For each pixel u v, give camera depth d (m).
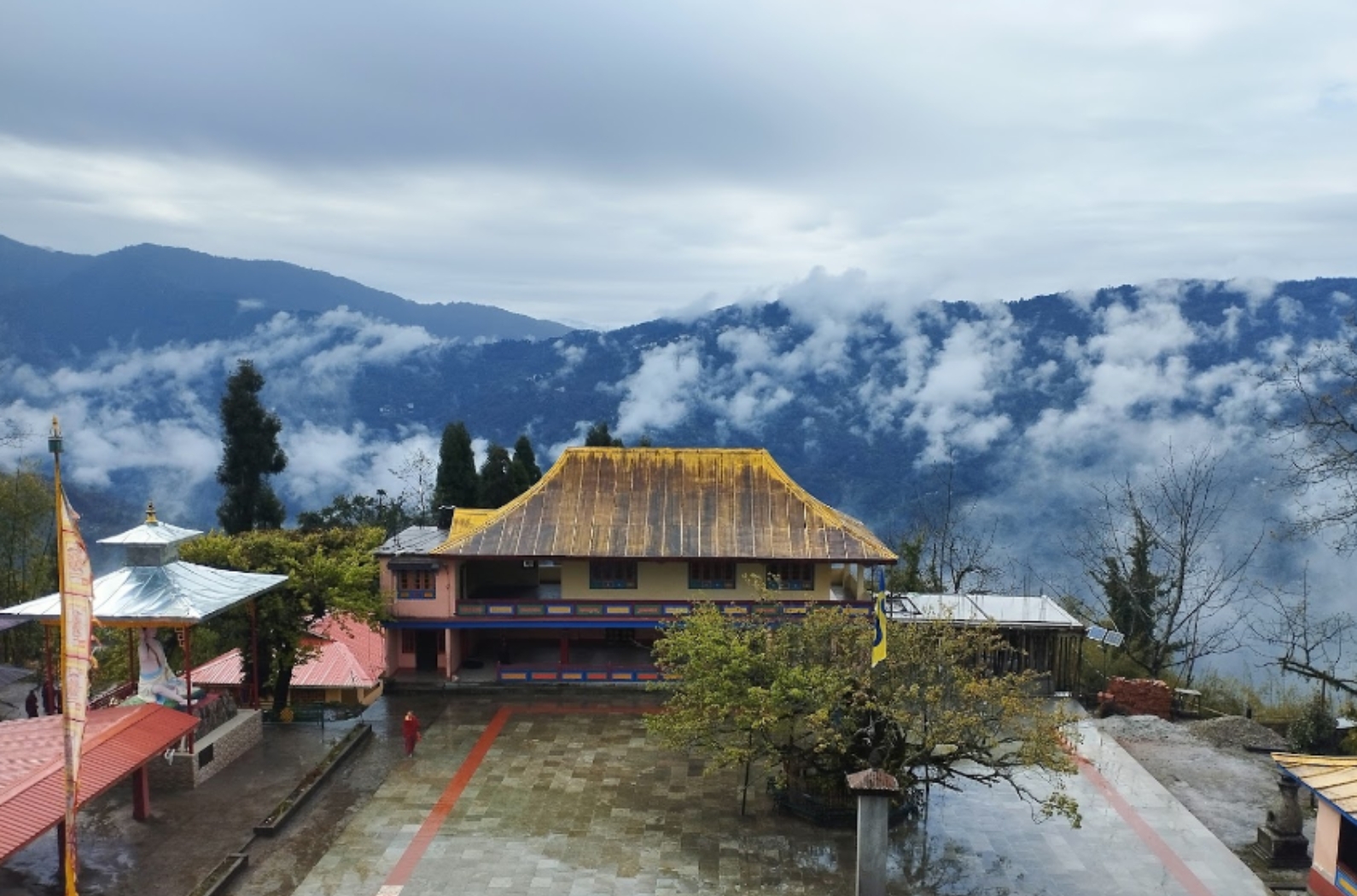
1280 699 48.00
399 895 27.67
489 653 51.00
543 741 40.00
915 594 50.91
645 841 31.02
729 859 29.84
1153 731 41.19
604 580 47.44
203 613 33.12
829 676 30.73
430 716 43.03
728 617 37.06
